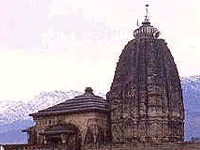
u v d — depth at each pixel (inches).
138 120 2984.7
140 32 3275.1
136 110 3002.0
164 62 3164.4
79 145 3046.3
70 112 3122.5
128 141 2977.4
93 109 3016.7
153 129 2928.2
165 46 3265.3
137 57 3154.5
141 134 2950.3
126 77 3125.0
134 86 3056.1
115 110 3093.0
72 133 3073.3
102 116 3102.9
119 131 3043.8
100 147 2844.5
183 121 3201.3
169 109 3048.7
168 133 2979.8
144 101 2997.0
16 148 2957.7
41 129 3292.3
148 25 3304.6
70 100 3280.0
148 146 2650.1
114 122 3085.6
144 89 3026.6
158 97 2994.6
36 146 2967.5
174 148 2554.1
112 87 3225.9
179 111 3127.5
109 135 3120.1
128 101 3043.8
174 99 3097.9
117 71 3240.7
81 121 3085.6
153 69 3063.5
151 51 3144.7
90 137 3004.4
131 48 3223.4
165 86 3078.2
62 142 3075.8
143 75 3070.9
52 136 3166.8
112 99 3147.1
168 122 3009.4
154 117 2947.8
